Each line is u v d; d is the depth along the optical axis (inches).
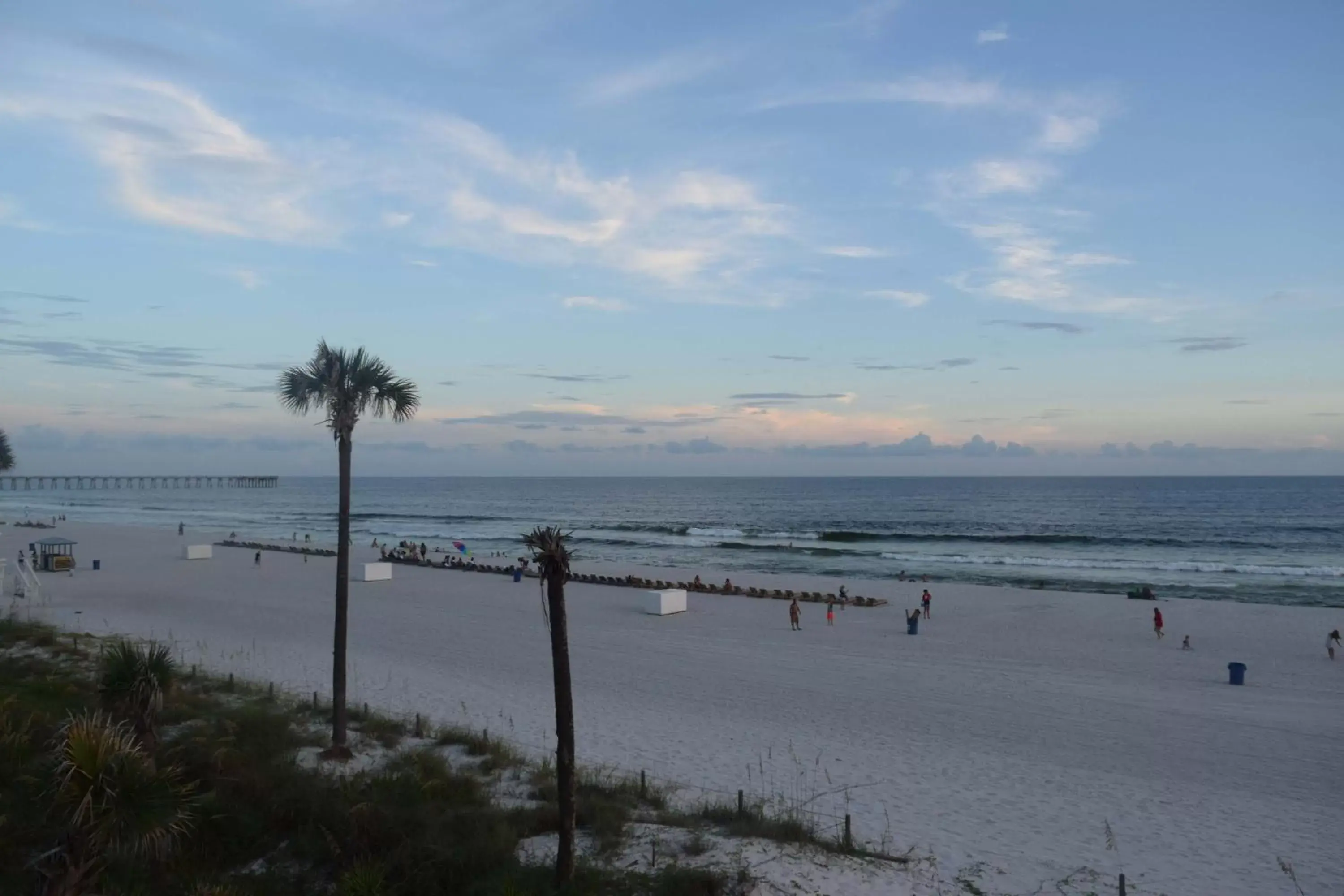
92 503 6830.7
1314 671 1104.2
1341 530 3863.2
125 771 360.5
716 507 6466.5
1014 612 1608.0
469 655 1150.3
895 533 3713.1
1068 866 498.3
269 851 472.1
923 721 844.0
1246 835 559.8
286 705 783.1
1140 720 852.0
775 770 685.9
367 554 2704.2
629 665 1101.1
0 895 395.5
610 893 415.8
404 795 522.6
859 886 440.8
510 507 6707.7
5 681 752.3
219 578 1979.6
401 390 682.2
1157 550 3085.6
